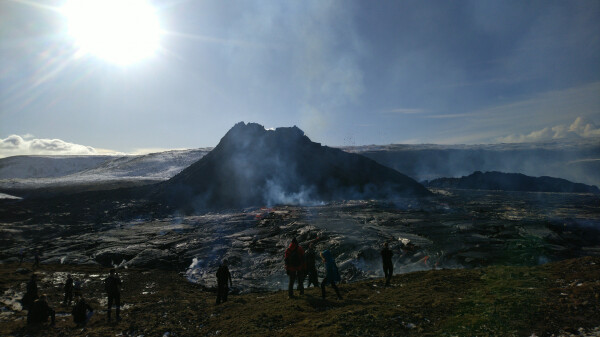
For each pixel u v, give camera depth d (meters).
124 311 15.12
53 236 53.28
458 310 8.79
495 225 44.06
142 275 28.28
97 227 58.84
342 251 33.38
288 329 8.74
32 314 12.99
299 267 12.79
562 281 10.48
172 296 19.50
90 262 35.41
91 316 14.16
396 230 43.41
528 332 6.86
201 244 40.47
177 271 32.06
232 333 9.52
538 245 33.12
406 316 8.59
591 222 51.97
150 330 11.50
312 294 12.79
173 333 11.02
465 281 12.40
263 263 31.81
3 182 144.38
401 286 12.80
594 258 12.51
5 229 57.12
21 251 41.12
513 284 10.82
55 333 11.93
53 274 26.14
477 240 35.69
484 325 7.47
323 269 29.20
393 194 103.81
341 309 9.91
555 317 7.47
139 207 77.69
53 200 85.00
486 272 13.48
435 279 12.98
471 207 78.94
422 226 46.53
